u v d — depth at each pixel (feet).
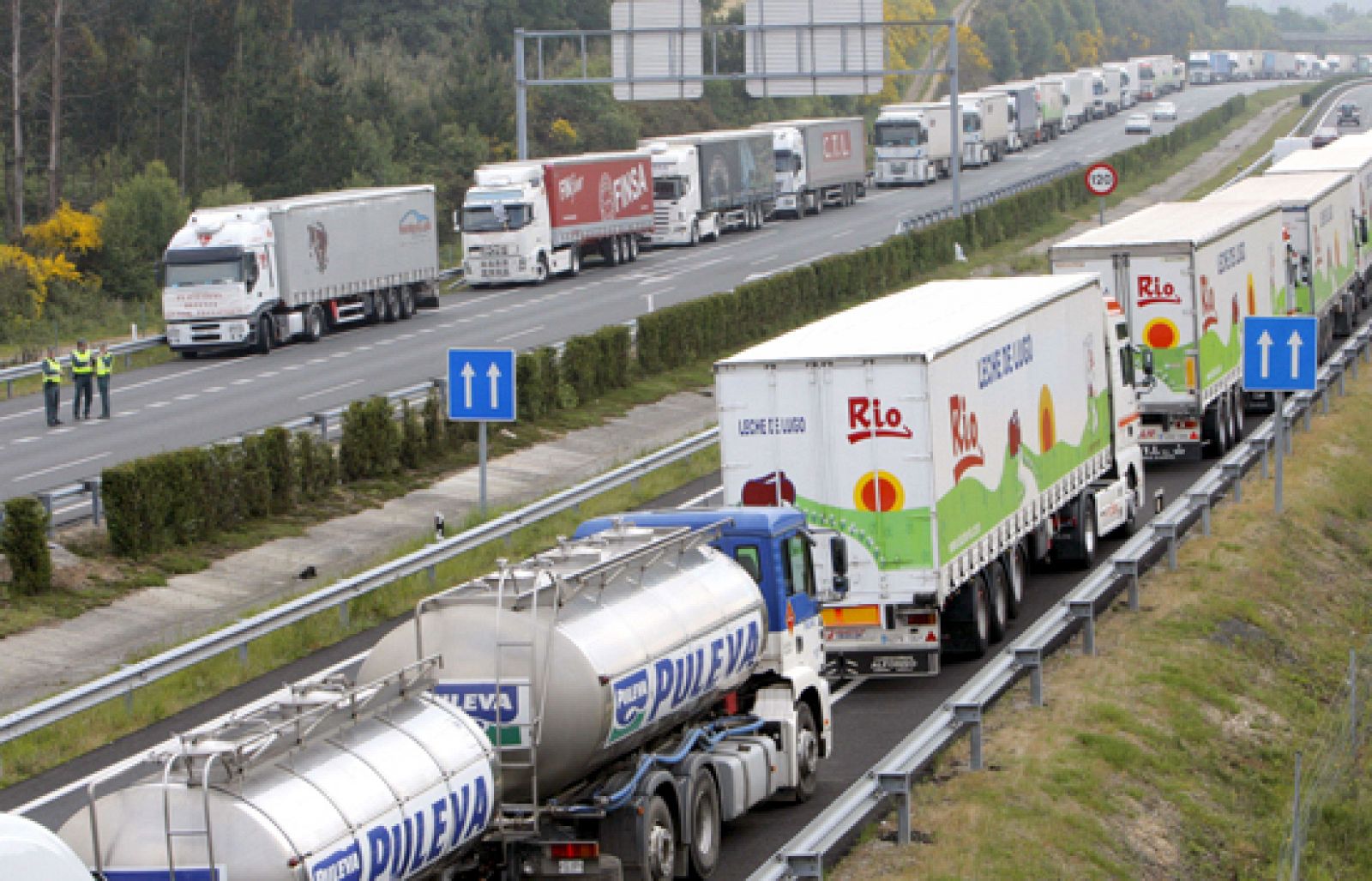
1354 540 346.54
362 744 134.31
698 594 177.68
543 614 155.53
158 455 323.37
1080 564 309.42
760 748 183.73
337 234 616.39
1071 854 181.68
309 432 367.25
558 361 463.01
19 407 495.41
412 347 574.15
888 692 242.78
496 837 149.79
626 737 159.84
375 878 128.57
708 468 389.80
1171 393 378.32
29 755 216.54
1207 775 218.59
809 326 270.46
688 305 533.55
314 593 260.83
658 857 162.09
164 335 597.52
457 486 383.04
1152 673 243.81
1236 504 348.59
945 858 173.58
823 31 651.25
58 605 285.84
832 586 214.28
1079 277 316.60
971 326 256.73
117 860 124.47
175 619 285.84
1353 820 214.48
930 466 235.81
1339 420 429.38
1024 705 229.04
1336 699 261.85
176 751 126.41
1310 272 481.05
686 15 654.53
